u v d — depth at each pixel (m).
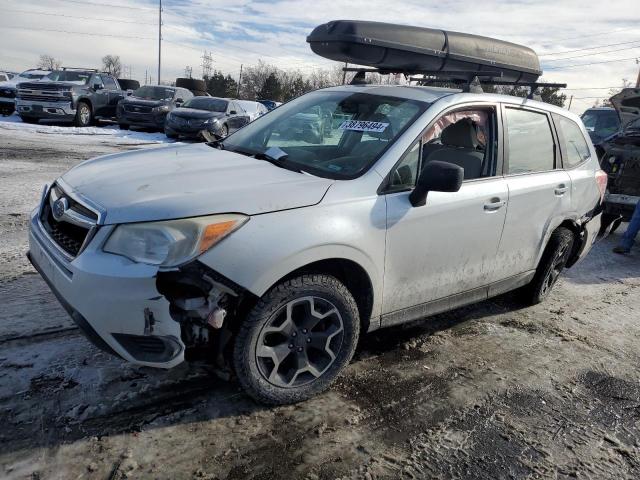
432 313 3.58
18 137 13.50
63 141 13.59
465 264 3.61
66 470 2.30
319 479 2.42
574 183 4.46
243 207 2.56
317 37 3.79
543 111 4.34
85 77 17.92
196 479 2.34
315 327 2.95
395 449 2.67
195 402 2.86
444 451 2.70
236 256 2.47
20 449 2.38
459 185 2.92
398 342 3.81
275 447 2.59
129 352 2.48
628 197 7.66
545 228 4.23
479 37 4.12
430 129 3.37
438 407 3.07
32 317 3.55
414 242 3.19
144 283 2.37
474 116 3.70
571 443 2.87
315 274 2.80
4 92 18.66
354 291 3.12
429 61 3.91
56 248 2.68
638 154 7.61
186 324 2.53
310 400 3.00
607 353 3.97
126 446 2.48
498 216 3.71
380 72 4.32
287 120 3.92
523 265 4.20
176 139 16.75
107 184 2.78
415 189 3.09
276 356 2.79
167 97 18.53
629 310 4.94
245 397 2.96
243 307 2.65
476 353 3.78
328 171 3.11
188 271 2.39
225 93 77.62
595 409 3.21
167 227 2.41
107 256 2.43
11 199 6.71
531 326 4.34
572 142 4.65
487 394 3.25
